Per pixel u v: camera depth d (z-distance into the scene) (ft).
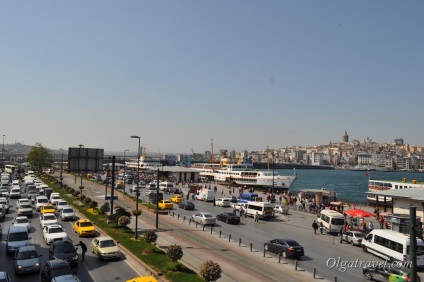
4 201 164.25
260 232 126.52
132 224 135.74
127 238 106.11
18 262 74.23
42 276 67.92
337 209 180.65
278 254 92.38
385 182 257.75
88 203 174.09
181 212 173.27
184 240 108.58
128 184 338.13
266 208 154.81
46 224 118.11
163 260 81.76
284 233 126.21
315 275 76.23
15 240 90.33
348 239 110.73
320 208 181.06
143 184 333.62
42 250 93.81
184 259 86.22
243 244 106.01
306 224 147.23
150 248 92.53
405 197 133.90
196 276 70.44
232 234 121.08
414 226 36.50
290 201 210.38
